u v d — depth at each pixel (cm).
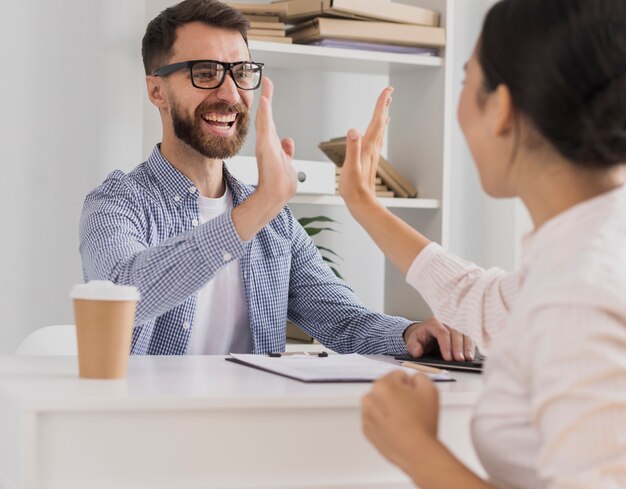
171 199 219
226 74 219
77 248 293
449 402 124
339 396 118
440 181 293
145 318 176
